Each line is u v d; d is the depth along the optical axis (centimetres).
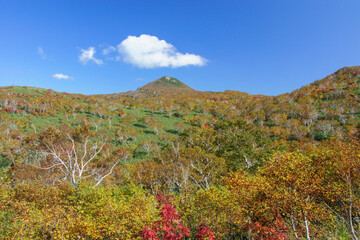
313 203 649
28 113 7119
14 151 3953
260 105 11350
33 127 5762
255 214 745
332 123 6681
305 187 640
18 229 808
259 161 2556
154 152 5012
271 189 683
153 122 7594
